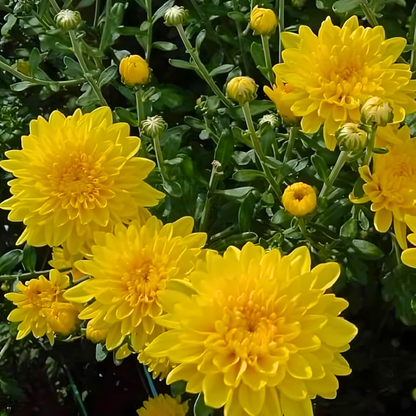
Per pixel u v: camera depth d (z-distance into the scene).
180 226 0.37
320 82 0.36
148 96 0.43
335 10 0.42
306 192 0.37
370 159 0.37
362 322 0.49
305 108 0.37
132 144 0.38
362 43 0.37
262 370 0.32
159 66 0.53
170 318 0.32
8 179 0.50
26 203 0.37
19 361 0.53
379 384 0.49
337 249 0.41
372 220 0.43
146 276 0.36
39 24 0.48
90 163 0.37
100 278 0.36
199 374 0.32
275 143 0.41
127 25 0.53
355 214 0.40
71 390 0.53
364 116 0.35
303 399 0.32
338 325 0.33
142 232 0.36
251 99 0.38
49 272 0.44
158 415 0.45
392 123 0.36
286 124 0.39
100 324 0.36
